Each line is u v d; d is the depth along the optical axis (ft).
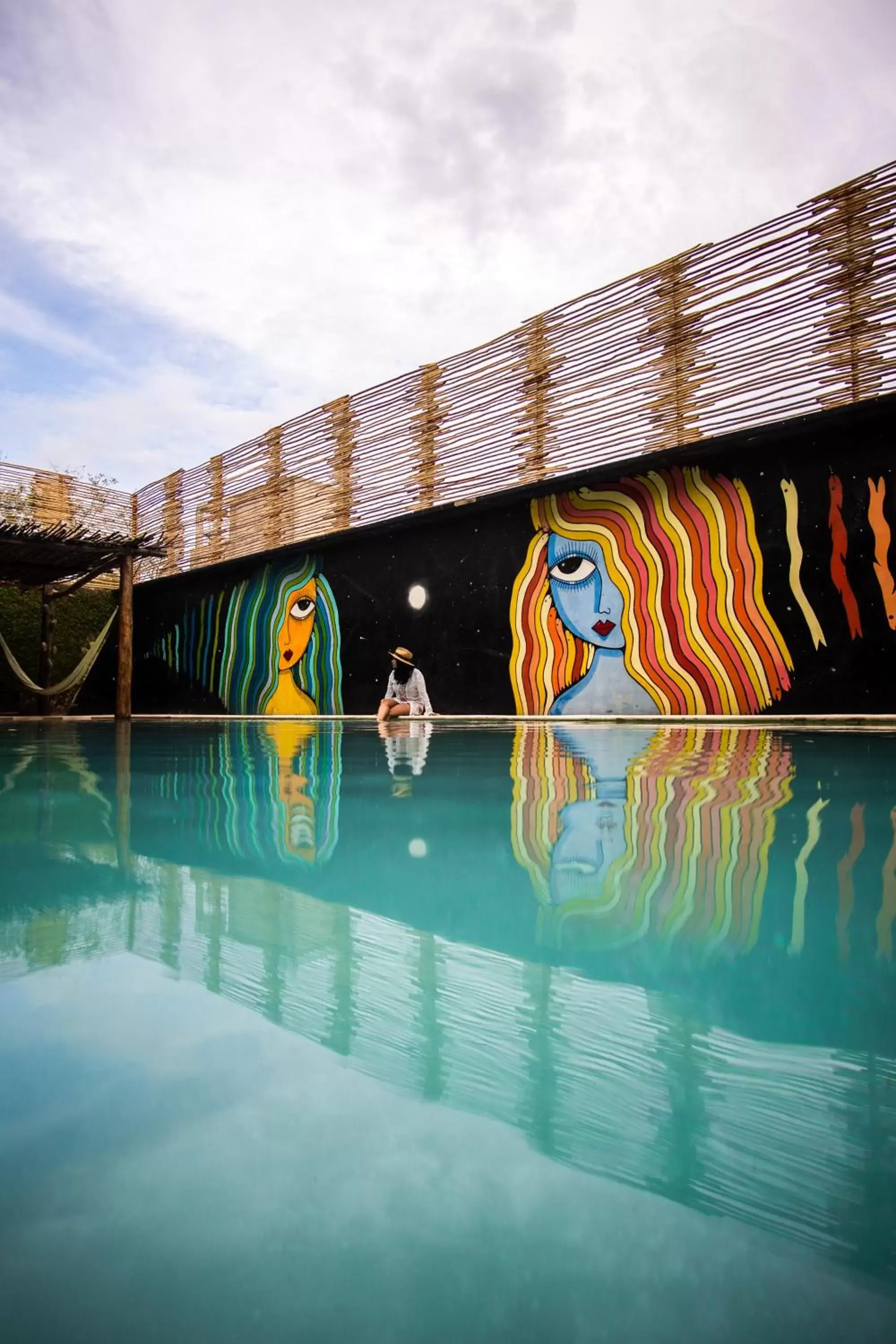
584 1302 1.07
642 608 22.72
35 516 37.37
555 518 24.90
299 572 33.45
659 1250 1.13
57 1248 1.13
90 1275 1.09
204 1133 1.45
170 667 40.09
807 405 18.94
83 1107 1.51
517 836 4.56
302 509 32.78
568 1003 2.10
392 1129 1.46
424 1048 1.83
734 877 3.54
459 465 26.89
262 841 4.48
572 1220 1.21
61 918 2.92
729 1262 1.13
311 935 2.72
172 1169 1.33
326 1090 1.60
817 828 4.71
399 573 29.53
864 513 18.65
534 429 24.82
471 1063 1.73
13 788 7.04
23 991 2.17
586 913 2.97
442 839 4.50
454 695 27.68
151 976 2.31
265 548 34.63
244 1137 1.42
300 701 33.45
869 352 18.01
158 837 4.59
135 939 2.66
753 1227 1.20
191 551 38.45
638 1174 1.33
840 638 19.04
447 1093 1.61
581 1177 1.32
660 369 21.83
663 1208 1.22
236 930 2.81
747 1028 1.93
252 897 3.27
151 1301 1.08
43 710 36.73
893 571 18.22
